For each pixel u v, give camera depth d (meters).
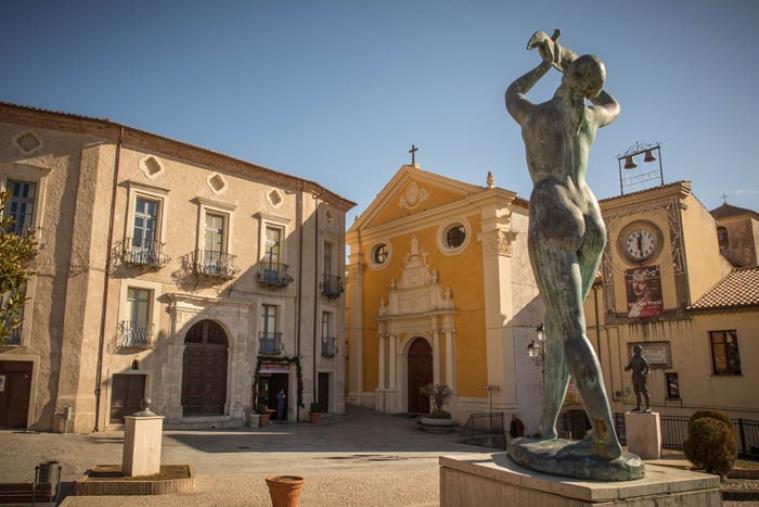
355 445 19.22
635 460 5.18
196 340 24.00
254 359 25.52
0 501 9.58
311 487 11.27
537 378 26.22
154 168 23.56
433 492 10.82
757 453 19.59
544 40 6.57
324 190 30.06
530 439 6.24
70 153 21.62
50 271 20.52
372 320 32.88
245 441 18.92
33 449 15.52
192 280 24.03
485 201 27.14
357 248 34.47
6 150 20.66
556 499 4.90
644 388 15.86
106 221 21.83
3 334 9.26
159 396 22.17
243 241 26.17
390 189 33.06
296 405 26.64
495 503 5.56
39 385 19.72
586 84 6.05
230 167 26.12
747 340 21.97
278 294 27.09
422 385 29.53
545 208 5.89
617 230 26.56
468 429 25.22
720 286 24.84
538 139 6.23
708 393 22.67
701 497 5.09
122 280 21.92
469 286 27.52
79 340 20.41
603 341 26.12
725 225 35.22
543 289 5.83
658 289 24.80
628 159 27.88
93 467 12.60
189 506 9.41
